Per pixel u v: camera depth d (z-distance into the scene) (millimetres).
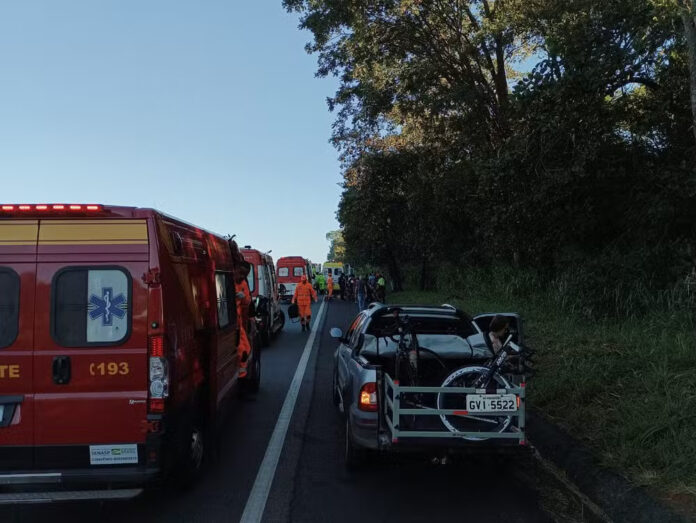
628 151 12727
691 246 11258
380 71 20359
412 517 4668
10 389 4355
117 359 4418
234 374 7781
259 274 15094
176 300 4758
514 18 15602
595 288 11742
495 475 5680
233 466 5953
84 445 4344
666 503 4238
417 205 25828
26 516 4707
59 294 4441
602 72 10836
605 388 6891
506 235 14766
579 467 5340
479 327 7613
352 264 63938
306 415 8078
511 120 14297
